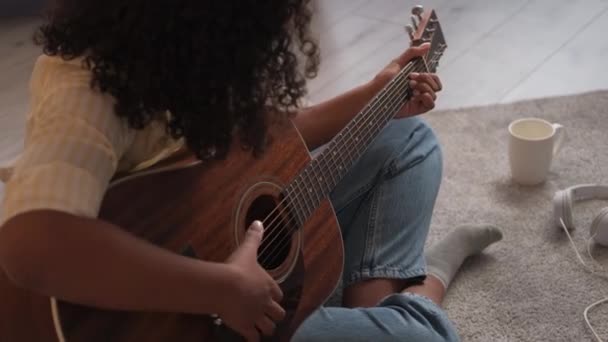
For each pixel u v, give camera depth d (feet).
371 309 3.85
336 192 4.31
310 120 4.24
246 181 3.40
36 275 2.53
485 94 6.56
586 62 6.78
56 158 2.53
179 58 2.66
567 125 6.06
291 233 3.59
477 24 7.52
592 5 7.56
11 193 2.53
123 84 2.68
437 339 3.81
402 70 4.31
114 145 2.72
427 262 4.66
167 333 2.99
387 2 8.11
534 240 5.12
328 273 3.69
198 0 2.59
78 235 2.53
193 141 2.86
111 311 2.85
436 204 5.49
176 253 3.02
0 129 6.84
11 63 7.75
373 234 4.22
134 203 3.04
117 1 2.59
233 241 3.30
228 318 2.95
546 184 5.56
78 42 2.67
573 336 4.46
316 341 3.70
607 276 4.79
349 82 6.97
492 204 5.45
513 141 5.41
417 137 4.51
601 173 5.58
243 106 2.87
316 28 7.82
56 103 2.63
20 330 2.84
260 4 2.70
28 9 8.51
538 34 7.25
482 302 4.71
